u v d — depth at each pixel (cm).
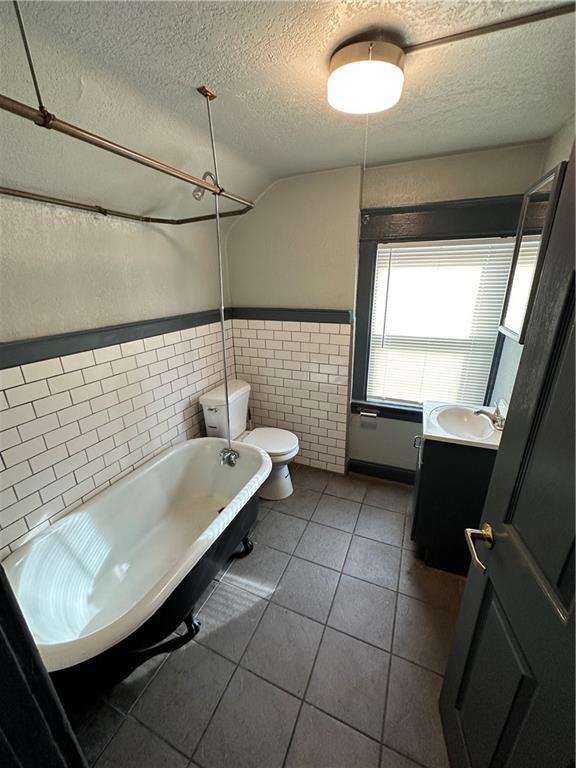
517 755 69
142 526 194
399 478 264
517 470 79
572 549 57
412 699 128
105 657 110
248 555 196
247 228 245
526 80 117
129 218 176
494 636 84
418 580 179
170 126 142
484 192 191
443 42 98
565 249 65
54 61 97
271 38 94
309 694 130
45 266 144
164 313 211
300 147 175
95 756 114
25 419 139
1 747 37
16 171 123
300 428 280
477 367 227
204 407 239
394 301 234
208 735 119
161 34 91
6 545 136
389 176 206
